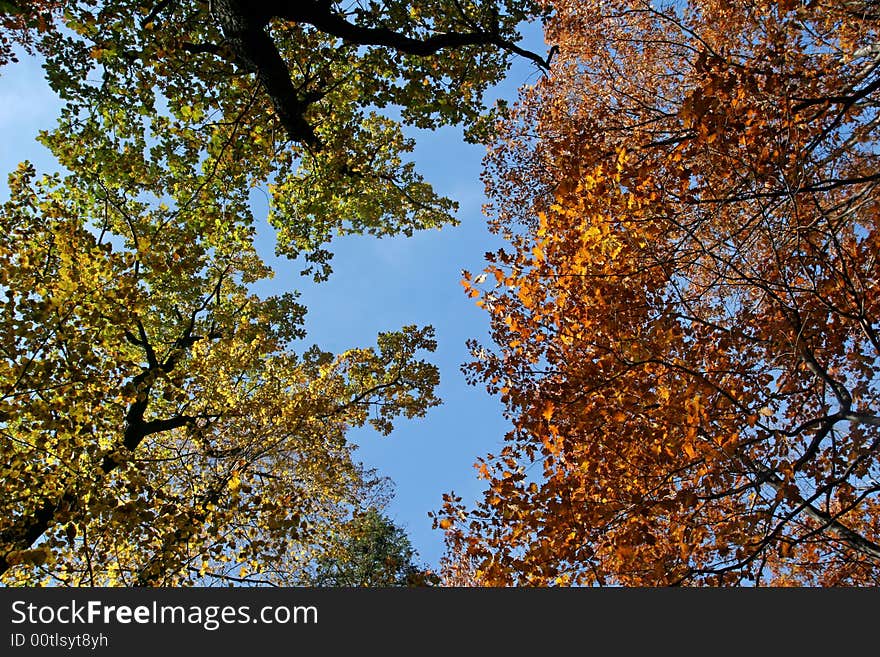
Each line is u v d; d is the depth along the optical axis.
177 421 10.37
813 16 8.46
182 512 7.79
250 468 10.84
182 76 9.67
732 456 5.82
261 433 11.09
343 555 12.57
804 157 6.65
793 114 6.80
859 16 8.06
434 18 11.02
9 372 6.43
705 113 6.60
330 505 13.06
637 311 7.05
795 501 5.69
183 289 12.06
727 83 6.62
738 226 7.48
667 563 6.49
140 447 10.70
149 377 7.80
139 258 7.81
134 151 9.89
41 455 6.80
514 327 7.13
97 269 7.23
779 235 7.05
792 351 7.00
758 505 6.50
